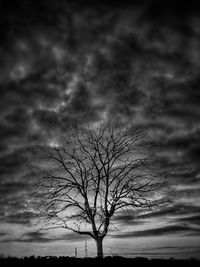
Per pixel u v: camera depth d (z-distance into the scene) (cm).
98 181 2498
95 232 2452
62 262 2436
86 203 2480
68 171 2600
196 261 2327
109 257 2614
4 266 2308
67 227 2472
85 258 2580
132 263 2328
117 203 2494
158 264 2259
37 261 2473
